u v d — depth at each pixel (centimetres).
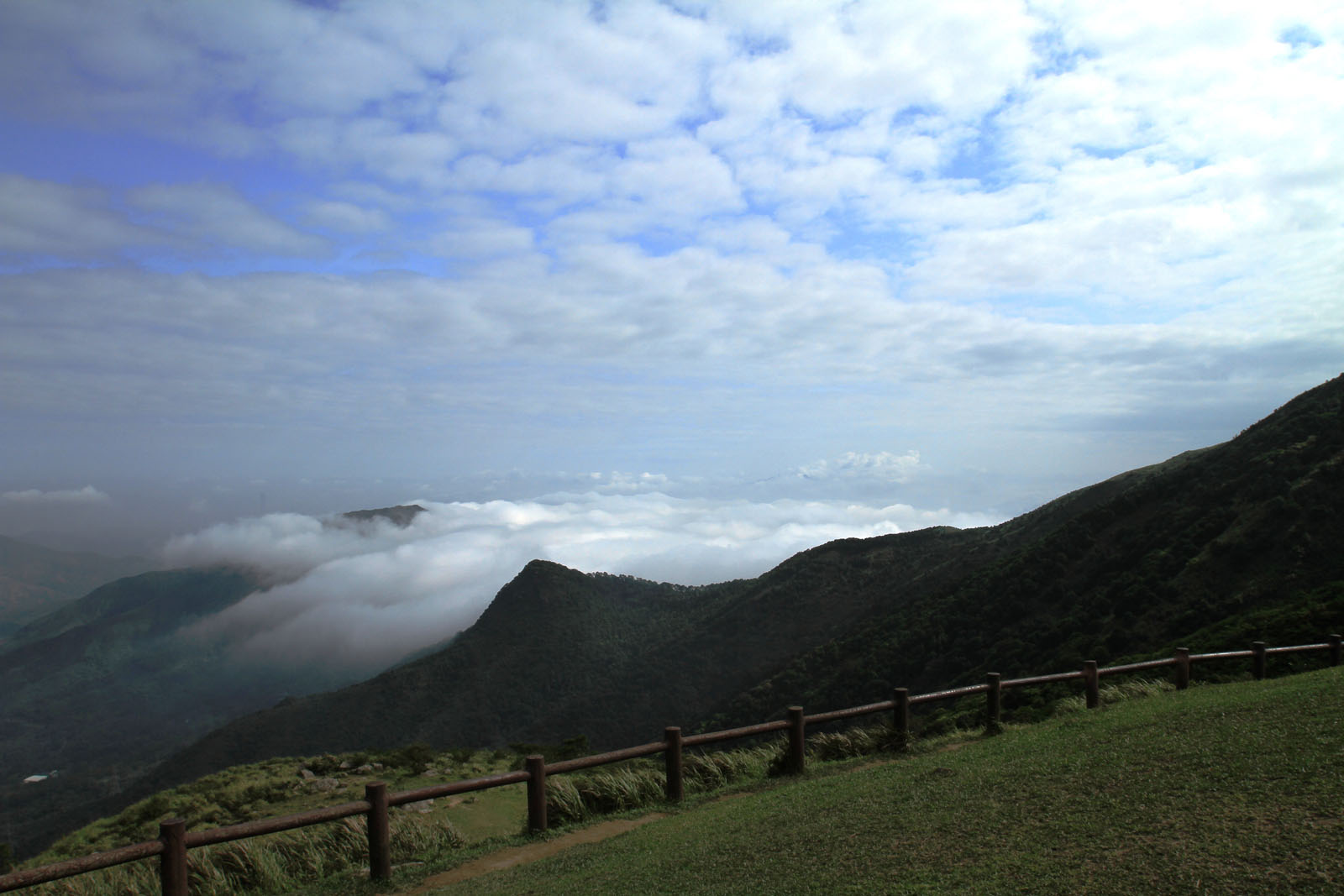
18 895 809
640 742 6169
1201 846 386
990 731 1009
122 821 1442
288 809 1366
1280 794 435
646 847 653
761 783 916
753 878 487
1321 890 321
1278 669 1300
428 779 1591
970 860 434
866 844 504
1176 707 751
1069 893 364
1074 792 516
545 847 765
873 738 1023
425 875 717
